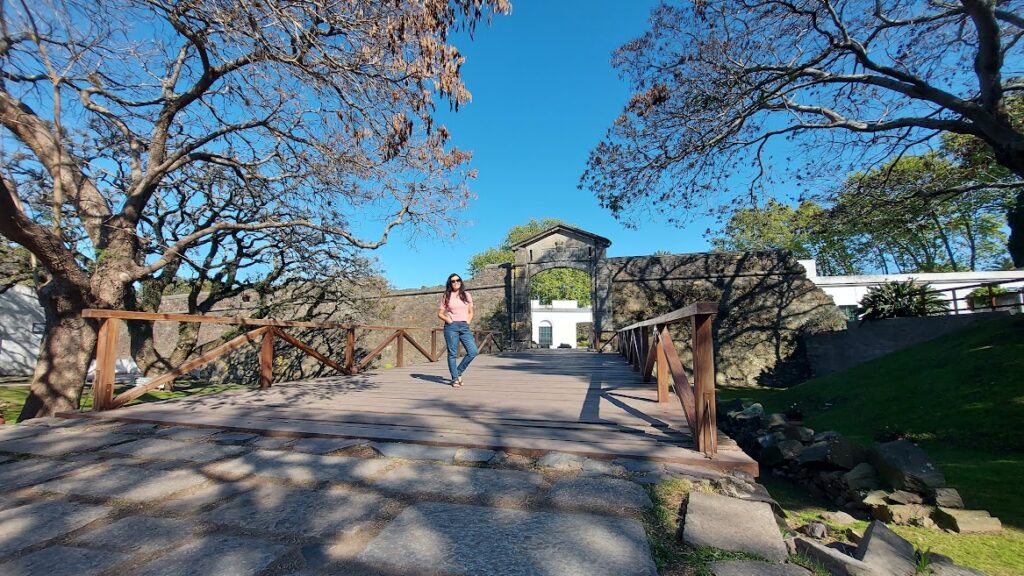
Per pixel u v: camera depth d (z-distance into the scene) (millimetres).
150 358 14641
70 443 3148
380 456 2842
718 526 1841
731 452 2748
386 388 5969
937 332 11914
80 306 7047
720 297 17156
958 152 10594
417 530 1831
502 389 5816
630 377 7285
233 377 21391
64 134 7008
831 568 1645
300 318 19797
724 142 10383
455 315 6281
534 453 2830
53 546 1739
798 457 5875
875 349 13133
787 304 16312
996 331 9156
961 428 6289
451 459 2752
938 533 3762
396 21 4199
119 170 9781
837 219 11109
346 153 7973
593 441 3029
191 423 3596
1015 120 8750
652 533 1834
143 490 2293
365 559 1614
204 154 8734
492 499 2166
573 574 1510
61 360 6938
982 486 4625
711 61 9539
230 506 2094
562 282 50219
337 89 5816
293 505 2100
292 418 3842
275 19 4727
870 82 8281
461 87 4152
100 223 7770
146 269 7996
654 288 18047
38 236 5859
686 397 3143
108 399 4094
